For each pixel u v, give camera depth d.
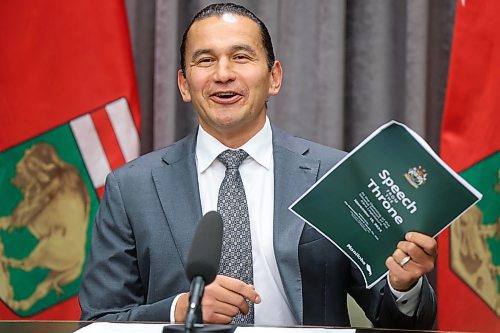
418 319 1.71
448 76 2.53
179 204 1.90
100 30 2.47
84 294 1.91
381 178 1.56
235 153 1.93
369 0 2.72
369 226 1.60
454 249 2.42
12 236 2.46
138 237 1.90
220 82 1.85
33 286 2.46
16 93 2.46
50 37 2.47
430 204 1.54
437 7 2.73
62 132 2.47
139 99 2.74
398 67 2.72
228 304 1.56
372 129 2.72
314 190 1.61
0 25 2.46
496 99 2.40
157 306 1.73
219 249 1.23
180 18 2.72
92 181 2.47
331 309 1.86
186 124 2.74
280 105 2.70
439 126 2.74
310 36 2.69
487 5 2.39
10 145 2.46
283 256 1.81
